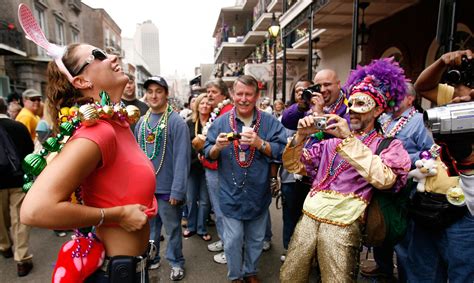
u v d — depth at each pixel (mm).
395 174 1703
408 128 2447
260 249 2646
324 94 2521
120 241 1217
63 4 20656
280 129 2609
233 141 2479
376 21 7328
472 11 4773
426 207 1836
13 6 15852
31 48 16797
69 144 1053
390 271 2678
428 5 5656
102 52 1257
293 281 1858
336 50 9711
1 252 3555
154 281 2721
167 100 2859
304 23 6715
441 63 1749
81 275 1161
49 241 3939
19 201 3184
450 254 1779
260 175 2488
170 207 2838
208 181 3186
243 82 2494
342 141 1738
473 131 1246
